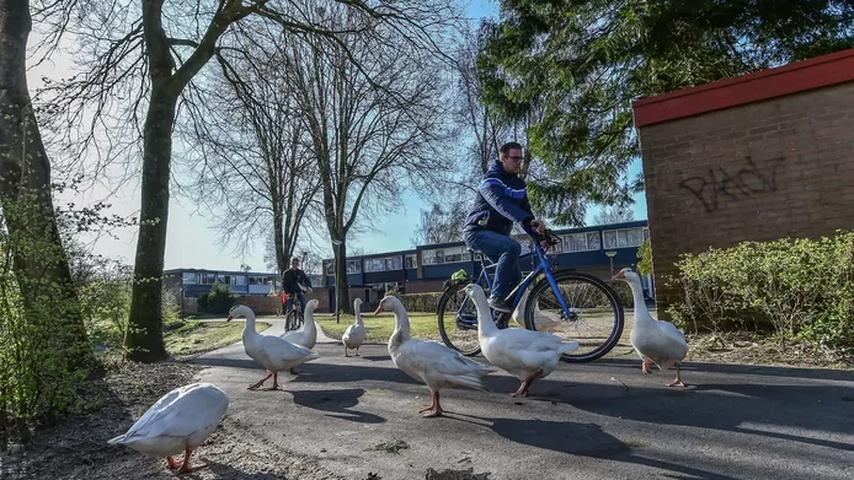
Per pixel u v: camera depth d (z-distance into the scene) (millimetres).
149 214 8453
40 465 3557
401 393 4805
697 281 6812
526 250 6496
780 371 4648
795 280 5605
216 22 9328
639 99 7453
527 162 23156
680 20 10938
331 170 27578
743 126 6785
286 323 15086
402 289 52188
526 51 13906
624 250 41375
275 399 4914
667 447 3062
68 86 9594
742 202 6754
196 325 24344
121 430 4258
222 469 3191
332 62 11844
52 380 4184
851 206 6129
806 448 2926
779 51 11828
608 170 14000
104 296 4719
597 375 4891
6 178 5812
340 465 3105
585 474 2756
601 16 12227
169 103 8875
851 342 5242
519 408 4020
